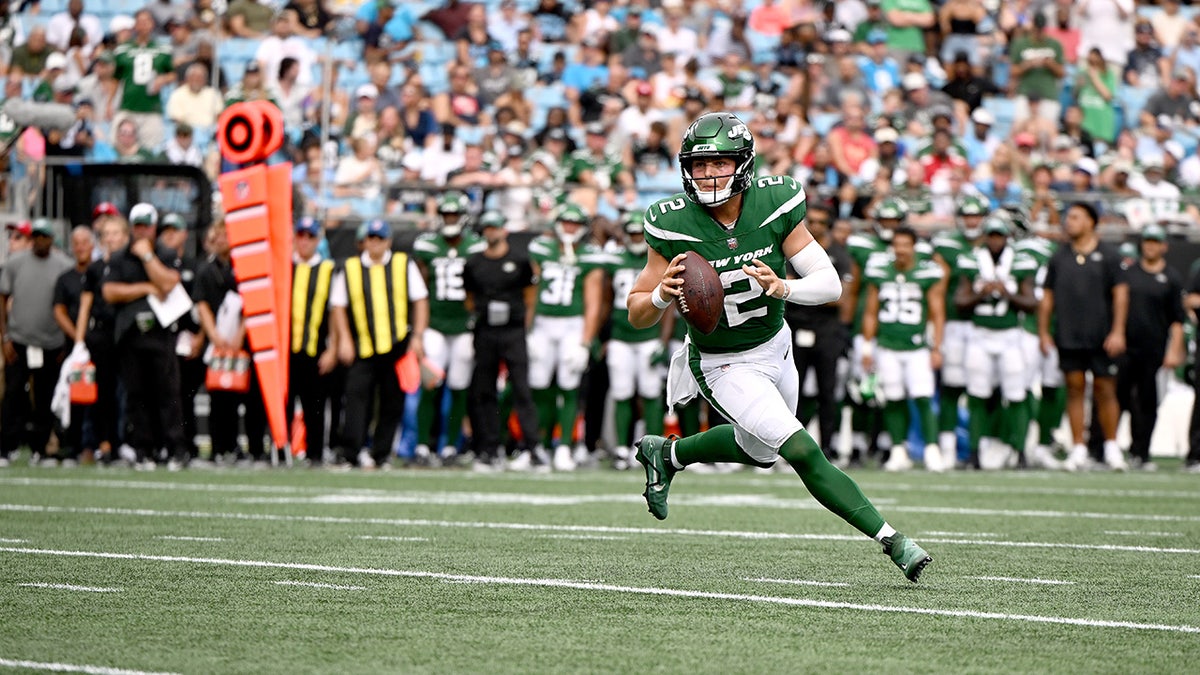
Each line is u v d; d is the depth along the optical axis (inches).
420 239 1675.7
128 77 2226.9
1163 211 2036.2
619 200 1980.8
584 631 566.3
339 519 1005.8
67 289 1620.3
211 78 2269.9
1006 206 1838.1
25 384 1669.5
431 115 2226.9
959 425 1895.9
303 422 1679.4
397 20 2472.9
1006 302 1683.1
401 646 533.6
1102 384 1708.9
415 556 798.5
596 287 1660.9
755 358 727.7
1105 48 2603.3
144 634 554.6
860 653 524.4
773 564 777.6
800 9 2556.6
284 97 2126.0
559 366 1686.8
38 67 2456.9
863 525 697.6
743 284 708.7
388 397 1614.2
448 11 2485.2
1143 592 683.4
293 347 1627.7
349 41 2425.0
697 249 707.4
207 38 2373.3
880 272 1686.8
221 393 1636.3
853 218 1909.4
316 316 1624.0
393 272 1598.2
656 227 713.6
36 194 1808.6
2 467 1585.9
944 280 1704.0
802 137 2197.3
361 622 583.2
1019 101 2461.9
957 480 1496.1
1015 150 2263.8
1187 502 1217.4
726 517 1053.2
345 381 1653.5
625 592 668.1
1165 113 2503.7
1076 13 2613.2
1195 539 924.6
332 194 2006.6
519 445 1793.8
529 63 2449.6
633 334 1679.4
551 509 1103.0
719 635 559.2
